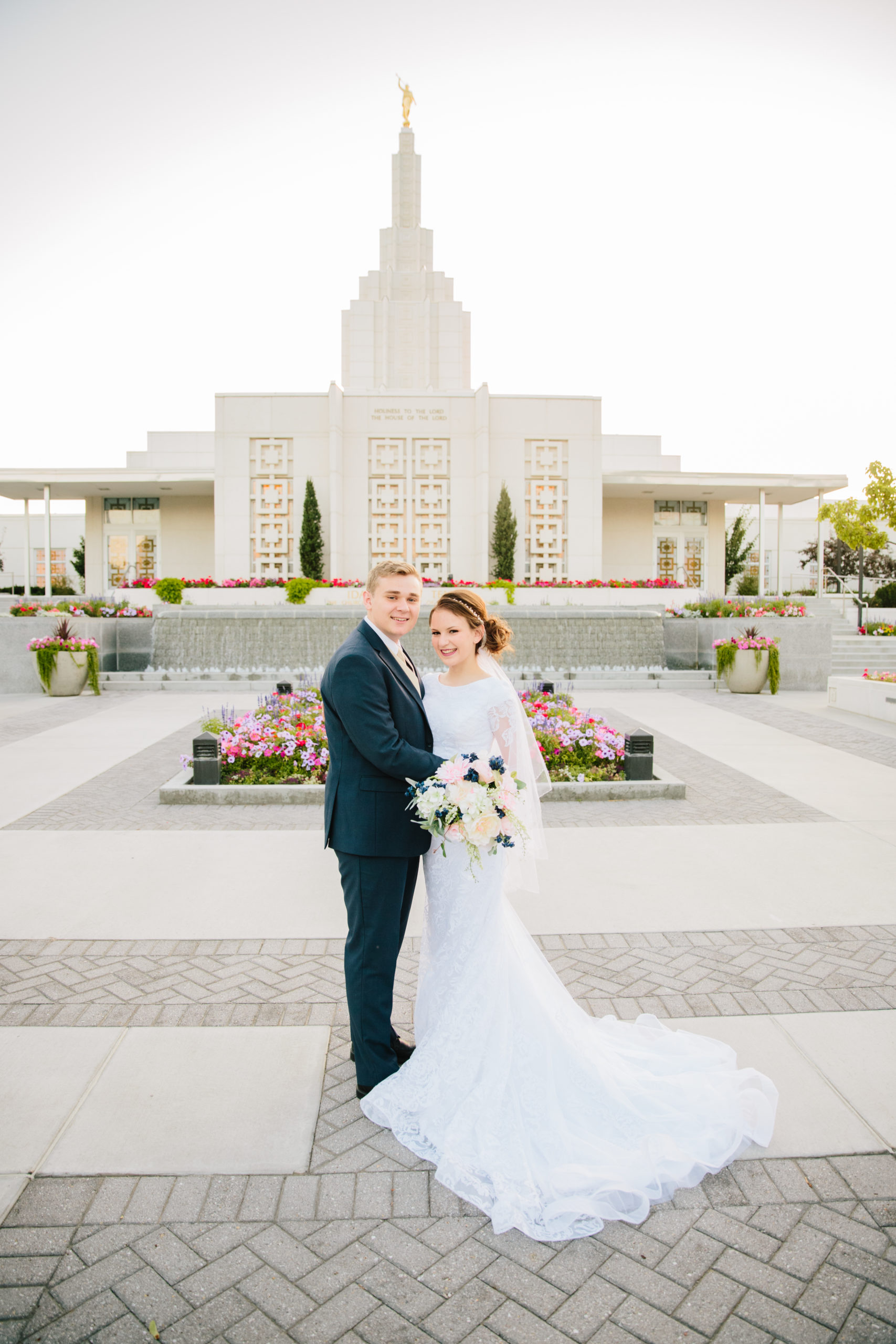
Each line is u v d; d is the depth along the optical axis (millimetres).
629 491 25969
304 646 17484
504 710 2816
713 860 5320
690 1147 2373
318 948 3922
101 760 8672
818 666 16438
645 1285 1979
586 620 17859
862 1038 3084
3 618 15367
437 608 2830
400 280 31000
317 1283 1974
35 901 4520
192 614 17438
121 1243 2088
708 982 3566
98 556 26703
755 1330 1850
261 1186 2301
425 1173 2371
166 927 4168
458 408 23656
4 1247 2066
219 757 7395
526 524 23859
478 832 2416
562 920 4281
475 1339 1816
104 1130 2516
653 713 12492
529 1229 2123
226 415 23141
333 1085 2785
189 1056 2945
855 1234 2143
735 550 35844
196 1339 1811
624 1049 2799
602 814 6516
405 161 31781
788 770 8289
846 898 4633
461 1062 2508
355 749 2678
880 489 20922
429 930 2826
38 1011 3279
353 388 30188
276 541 23328
